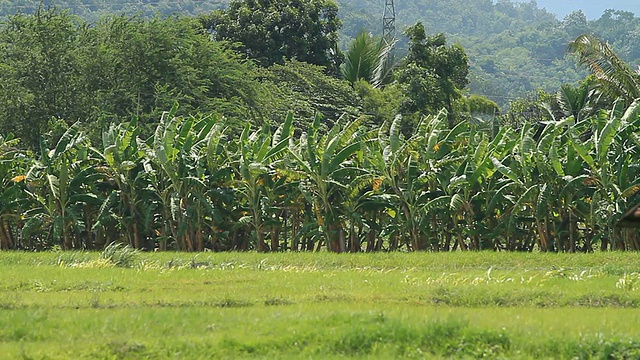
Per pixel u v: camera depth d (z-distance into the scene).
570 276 42.28
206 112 83.62
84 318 28.58
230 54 95.81
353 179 62.75
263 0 125.44
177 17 93.56
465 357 24.14
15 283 38.22
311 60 125.00
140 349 24.45
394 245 65.62
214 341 25.08
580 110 103.56
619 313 30.33
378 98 109.69
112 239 67.06
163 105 81.12
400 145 62.62
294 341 25.33
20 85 82.62
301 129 92.50
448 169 62.72
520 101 123.06
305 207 65.31
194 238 64.56
